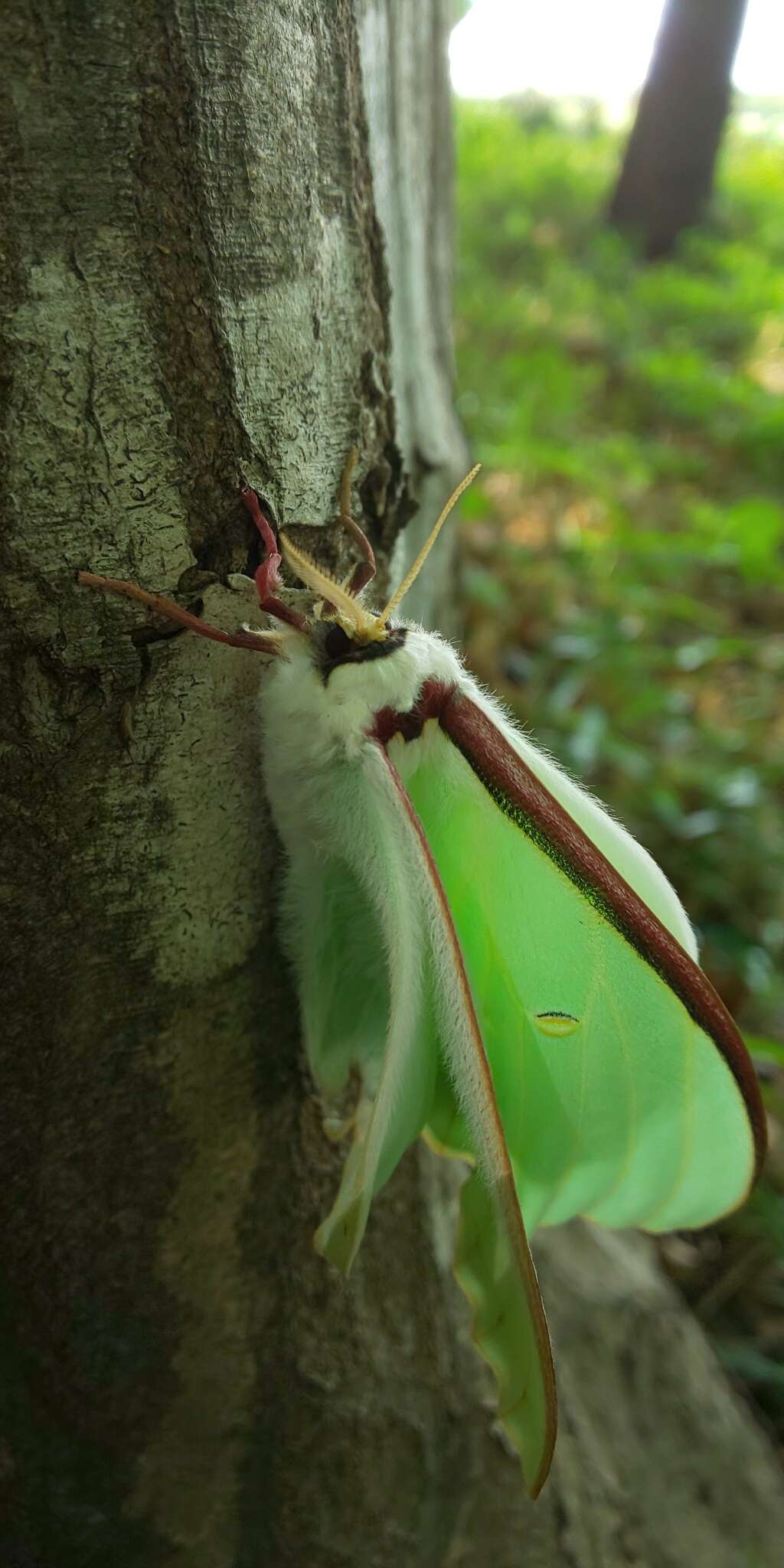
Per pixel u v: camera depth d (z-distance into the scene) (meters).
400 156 0.23
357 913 0.20
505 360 0.80
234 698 0.19
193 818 0.19
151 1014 0.20
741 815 0.43
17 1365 0.21
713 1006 0.19
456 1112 0.21
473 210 1.21
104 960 0.19
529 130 1.71
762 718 0.50
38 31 0.16
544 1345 0.18
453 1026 0.19
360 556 0.21
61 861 0.19
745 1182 0.20
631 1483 0.26
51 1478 0.22
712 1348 0.30
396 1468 0.24
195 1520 0.23
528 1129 0.20
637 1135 0.20
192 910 0.20
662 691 0.48
